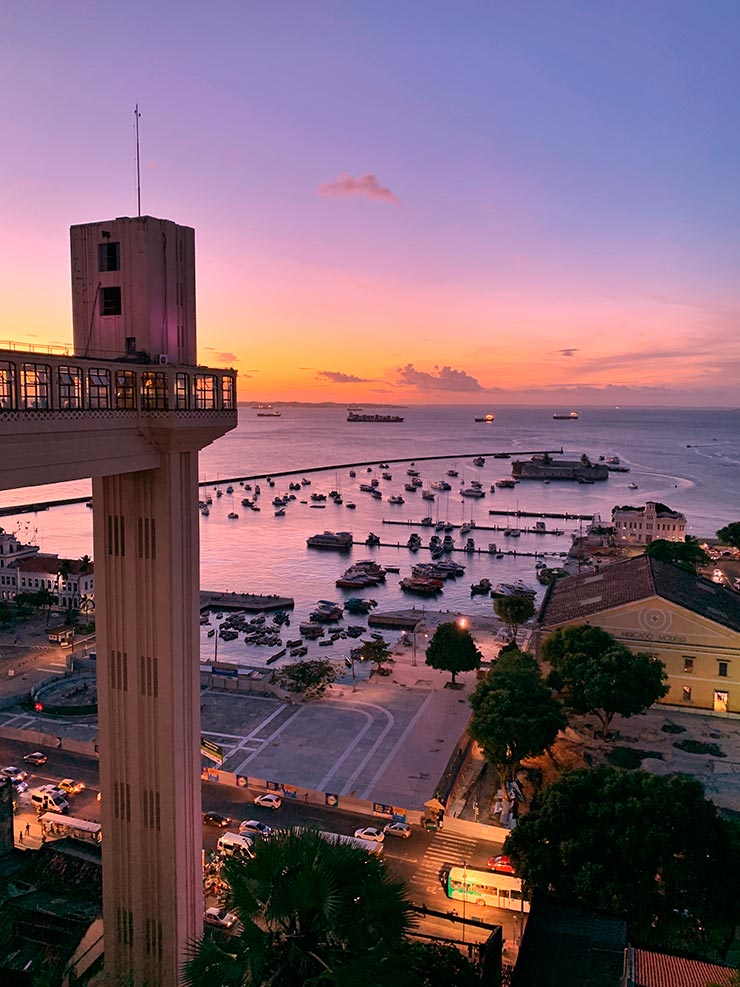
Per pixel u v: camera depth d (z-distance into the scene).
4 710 113.19
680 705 108.62
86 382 37.53
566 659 98.81
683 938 54.53
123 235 44.50
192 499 46.53
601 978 42.22
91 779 90.62
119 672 46.31
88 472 37.91
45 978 44.38
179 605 45.28
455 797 87.00
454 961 40.28
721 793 84.12
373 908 23.55
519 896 64.44
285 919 23.73
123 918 48.09
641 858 52.84
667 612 107.69
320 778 90.06
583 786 59.69
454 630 123.88
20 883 59.47
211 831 79.19
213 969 22.72
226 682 122.81
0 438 31.94
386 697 118.62
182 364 46.94
